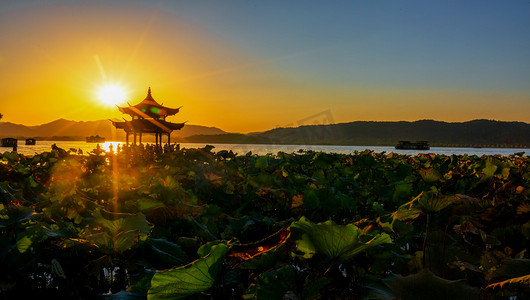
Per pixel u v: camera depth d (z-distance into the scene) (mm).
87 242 2562
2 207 3213
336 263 1716
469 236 3105
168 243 2697
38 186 6176
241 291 1958
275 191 5273
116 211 3729
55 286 2629
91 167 8547
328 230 1637
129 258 2596
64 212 3721
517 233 2604
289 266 1772
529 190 3846
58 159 9008
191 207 3922
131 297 1846
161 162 9906
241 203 5340
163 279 1555
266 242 1943
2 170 6250
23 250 2574
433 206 2188
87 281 2660
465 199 2535
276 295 1683
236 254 1895
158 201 3822
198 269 1571
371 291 1542
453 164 8516
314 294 1671
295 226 1703
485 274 2133
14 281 2424
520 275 1768
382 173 7336
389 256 2365
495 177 4750
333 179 6340
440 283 1523
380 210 3564
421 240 2941
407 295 1498
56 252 2633
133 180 6016
